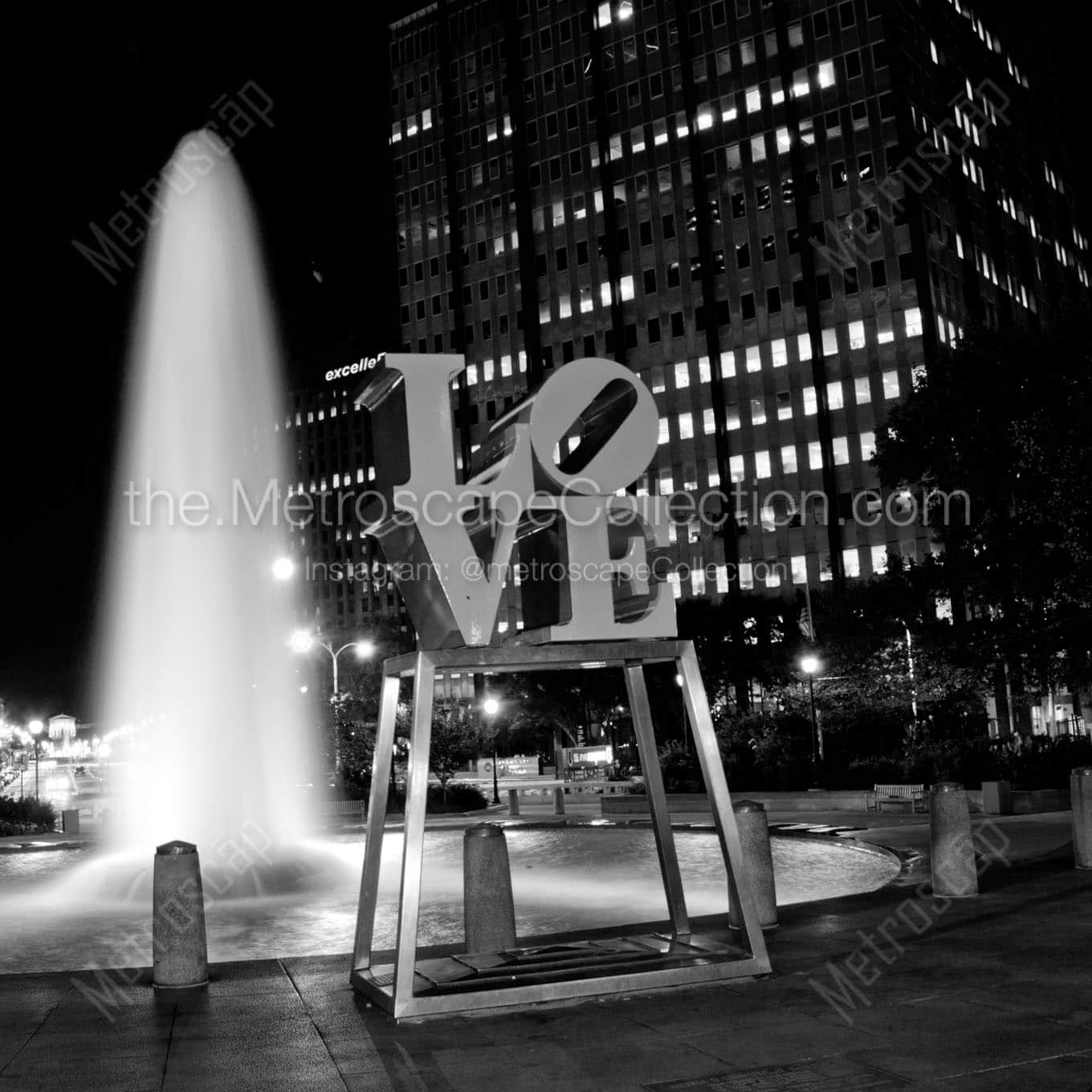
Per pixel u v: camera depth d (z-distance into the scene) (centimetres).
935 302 8506
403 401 844
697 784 3934
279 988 877
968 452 3494
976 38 10206
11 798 4275
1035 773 3136
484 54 11069
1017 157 10494
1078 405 3275
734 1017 738
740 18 9444
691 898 1599
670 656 908
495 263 10775
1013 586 3488
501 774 8269
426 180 11388
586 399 860
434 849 2581
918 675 3781
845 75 8900
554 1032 720
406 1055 677
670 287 9631
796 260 9006
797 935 1011
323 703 4297
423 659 825
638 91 9981
